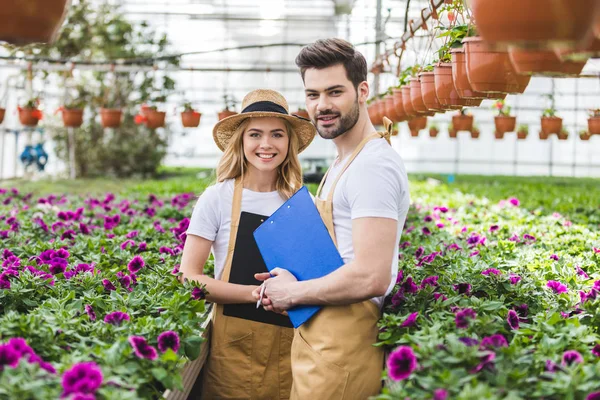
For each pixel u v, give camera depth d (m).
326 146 20.23
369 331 2.66
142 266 3.56
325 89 2.59
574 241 5.35
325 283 2.56
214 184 3.34
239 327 3.22
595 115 7.28
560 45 2.06
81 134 18.12
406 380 2.18
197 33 20.53
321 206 2.71
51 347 2.33
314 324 2.69
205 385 3.33
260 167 3.21
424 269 3.48
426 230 5.54
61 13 2.42
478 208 7.99
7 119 17.33
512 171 24.41
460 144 23.55
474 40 2.90
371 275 2.48
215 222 3.25
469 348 2.14
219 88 21.33
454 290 3.04
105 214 6.52
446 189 11.65
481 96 3.31
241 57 21.52
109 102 17.55
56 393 1.91
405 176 2.65
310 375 2.68
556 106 20.95
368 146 2.62
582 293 3.16
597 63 7.05
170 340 2.42
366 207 2.50
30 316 2.48
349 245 2.64
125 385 2.05
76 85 17.20
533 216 6.84
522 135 14.84
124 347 2.21
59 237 4.81
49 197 8.12
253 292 2.85
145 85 17.34
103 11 16.52
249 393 3.25
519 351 2.22
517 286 3.20
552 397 2.02
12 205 7.48
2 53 11.62
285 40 21.27
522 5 2.01
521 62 2.34
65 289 3.17
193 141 24.81
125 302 2.90
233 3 19.09
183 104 9.19
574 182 17.91
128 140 18.19
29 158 17.50
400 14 14.08
